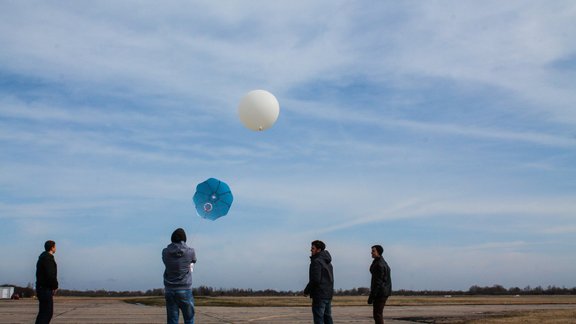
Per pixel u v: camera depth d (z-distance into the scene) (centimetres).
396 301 4553
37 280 1330
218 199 1370
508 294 10894
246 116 1573
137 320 1886
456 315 2297
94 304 3347
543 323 1842
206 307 3025
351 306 3294
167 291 1111
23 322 1742
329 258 1263
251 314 2334
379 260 1405
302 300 4372
